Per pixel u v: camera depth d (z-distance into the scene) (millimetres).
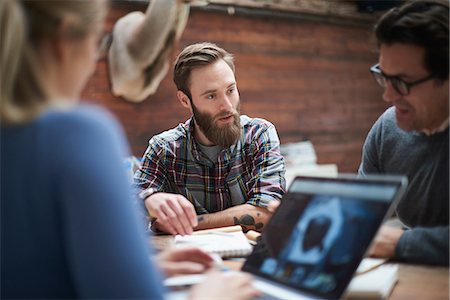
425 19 999
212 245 1227
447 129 1191
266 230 1003
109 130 647
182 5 3064
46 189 605
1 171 612
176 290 909
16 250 619
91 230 599
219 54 1773
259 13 3680
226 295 768
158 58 3070
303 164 3695
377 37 1072
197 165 1806
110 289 610
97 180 605
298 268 871
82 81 710
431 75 1029
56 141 608
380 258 1050
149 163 1827
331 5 4094
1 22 601
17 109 616
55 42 645
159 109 3242
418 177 1263
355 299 855
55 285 628
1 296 626
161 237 1386
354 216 844
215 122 1742
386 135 1373
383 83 1125
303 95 4055
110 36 3025
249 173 1809
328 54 4191
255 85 3754
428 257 1024
